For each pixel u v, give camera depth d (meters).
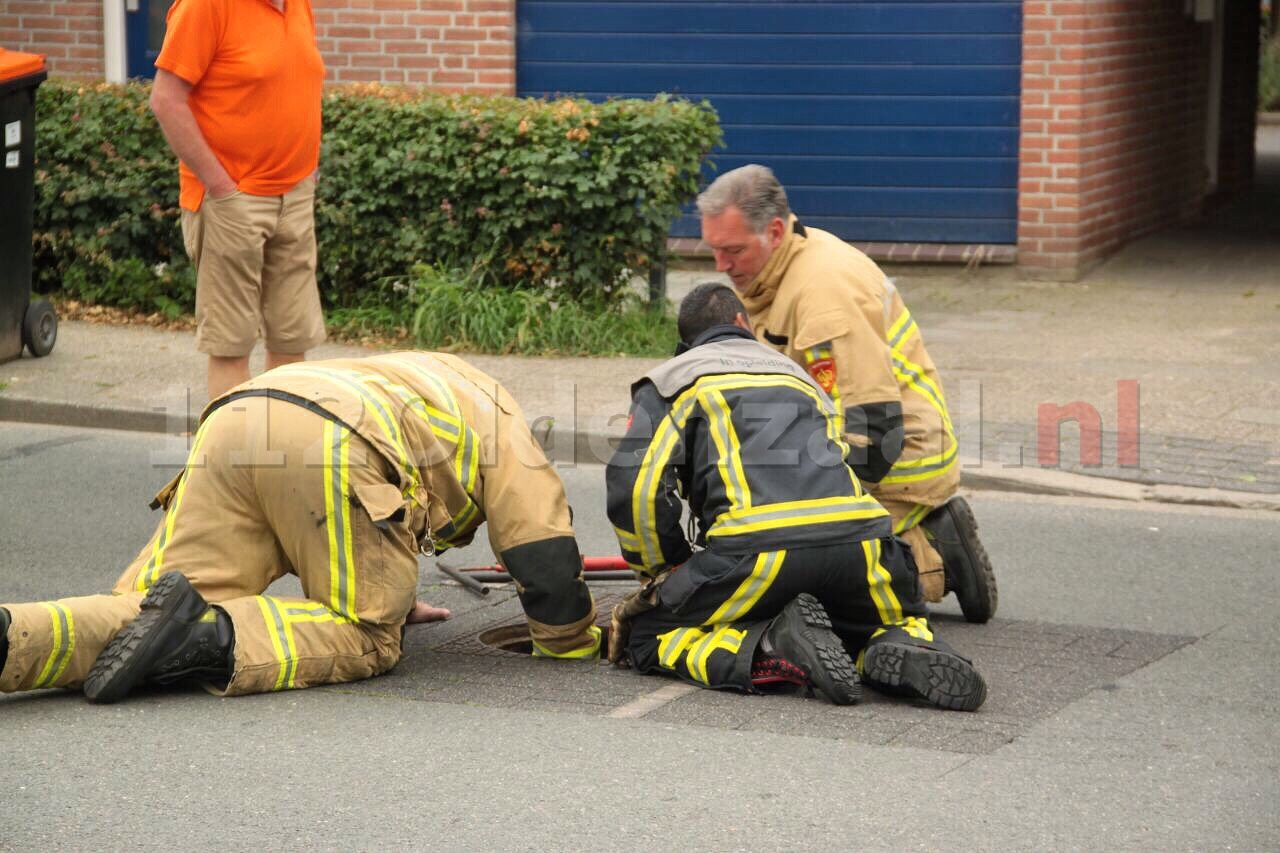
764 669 9.36
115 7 25.77
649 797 7.97
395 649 9.80
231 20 14.06
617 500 9.62
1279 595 11.77
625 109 19.50
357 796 7.97
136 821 7.68
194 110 14.23
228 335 14.71
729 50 24.41
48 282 21.52
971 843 7.48
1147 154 26.38
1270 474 14.66
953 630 10.88
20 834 7.53
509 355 18.97
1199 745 8.73
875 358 10.23
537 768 8.33
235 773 8.24
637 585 11.91
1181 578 12.18
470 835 7.54
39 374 17.89
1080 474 14.75
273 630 9.37
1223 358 18.77
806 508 9.27
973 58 23.67
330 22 24.80
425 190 19.80
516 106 19.89
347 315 20.06
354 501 9.45
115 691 9.06
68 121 20.77
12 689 8.99
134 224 20.75
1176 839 7.54
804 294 10.29
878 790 8.06
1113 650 10.45
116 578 12.01
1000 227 23.94
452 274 19.80
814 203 24.55
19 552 12.62
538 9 24.69
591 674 9.88
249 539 9.61
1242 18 30.98
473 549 12.93
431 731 8.86
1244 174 32.12
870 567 9.37
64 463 15.45
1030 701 9.41
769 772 8.28
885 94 24.05
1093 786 8.15
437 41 24.64
